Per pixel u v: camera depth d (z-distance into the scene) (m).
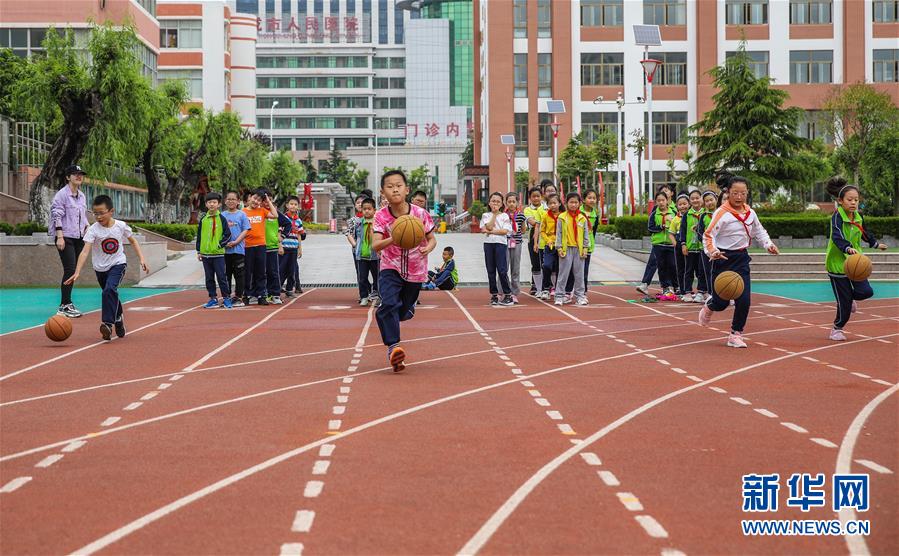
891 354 11.64
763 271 25.91
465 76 154.50
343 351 11.97
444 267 23.11
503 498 5.31
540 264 20.39
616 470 5.94
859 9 64.75
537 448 6.55
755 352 11.83
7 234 26.84
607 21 67.25
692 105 66.44
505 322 15.51
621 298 20.55
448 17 155.25
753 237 12.60
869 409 8.03
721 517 4.99
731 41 65.75
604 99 67.31
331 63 151.75
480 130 81.56
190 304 19.23
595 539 4.62
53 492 5.48
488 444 6.67
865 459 6.26
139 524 4.87
